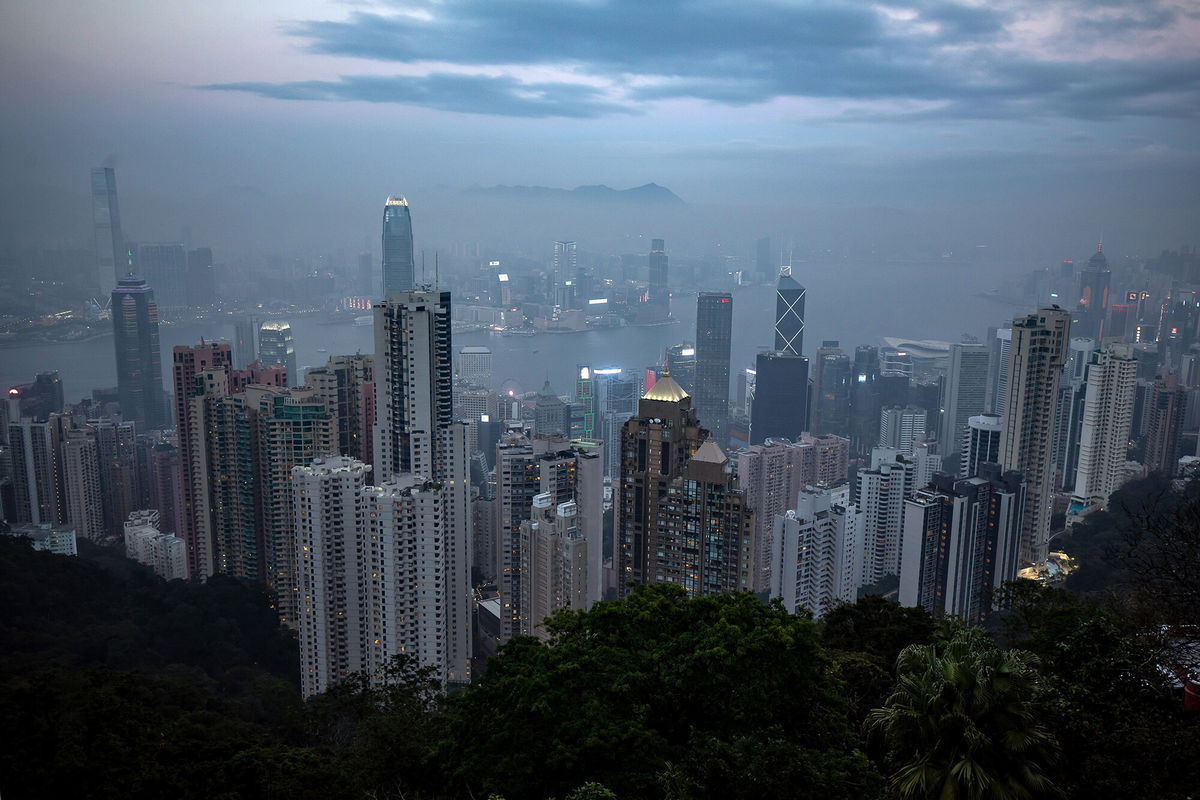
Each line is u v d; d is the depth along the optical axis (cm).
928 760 4566
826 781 4694
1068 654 5678
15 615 16188
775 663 5725
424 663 15812
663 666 5881
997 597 9281
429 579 15588
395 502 15175
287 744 9619
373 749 7350
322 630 15762
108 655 16012
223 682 16000
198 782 7381
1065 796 4469
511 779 5534
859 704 6481
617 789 5266
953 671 4638
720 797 4712
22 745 8062
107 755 7975
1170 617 5803
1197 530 6097
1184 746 4609
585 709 5606
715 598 6731
